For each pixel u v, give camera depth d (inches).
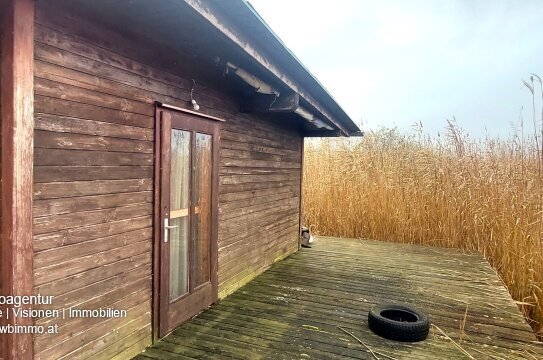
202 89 132.7
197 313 132.1
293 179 240.7
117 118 93.3
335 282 178.2
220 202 148.5
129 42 96.6
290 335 117.3
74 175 81.0
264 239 196.2
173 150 116.7
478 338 119.6
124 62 95.1
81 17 81.4
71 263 80.9
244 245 171.8
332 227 312.3
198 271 132.9
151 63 105.6
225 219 153.1
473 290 170.6
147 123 104.5
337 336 117.9
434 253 248.1
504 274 200.7
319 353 105.9
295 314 135.4
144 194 104.3
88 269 85.7
